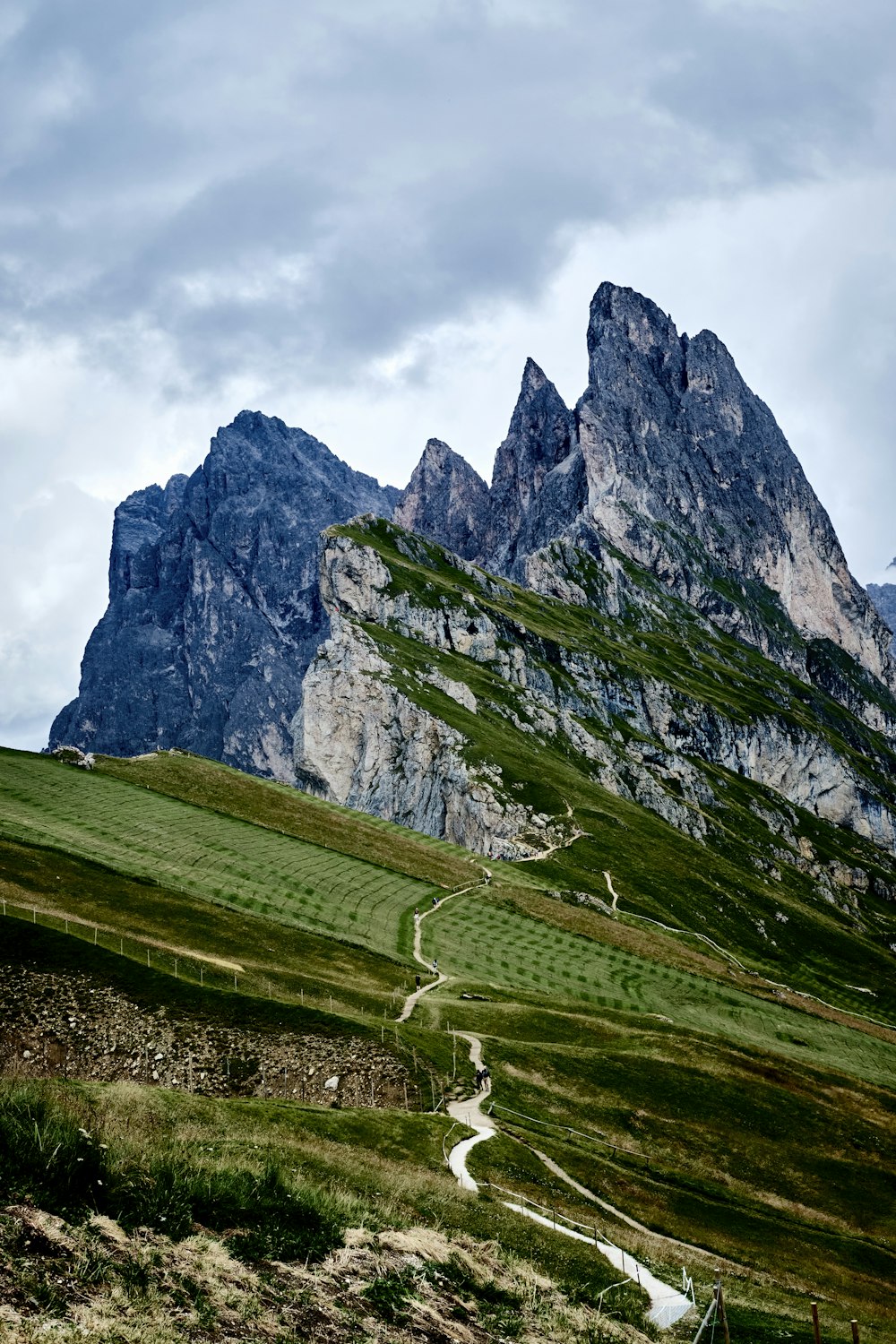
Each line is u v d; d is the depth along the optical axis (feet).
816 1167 269.85
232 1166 108.27
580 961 465.06
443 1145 193.16
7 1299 69.46
